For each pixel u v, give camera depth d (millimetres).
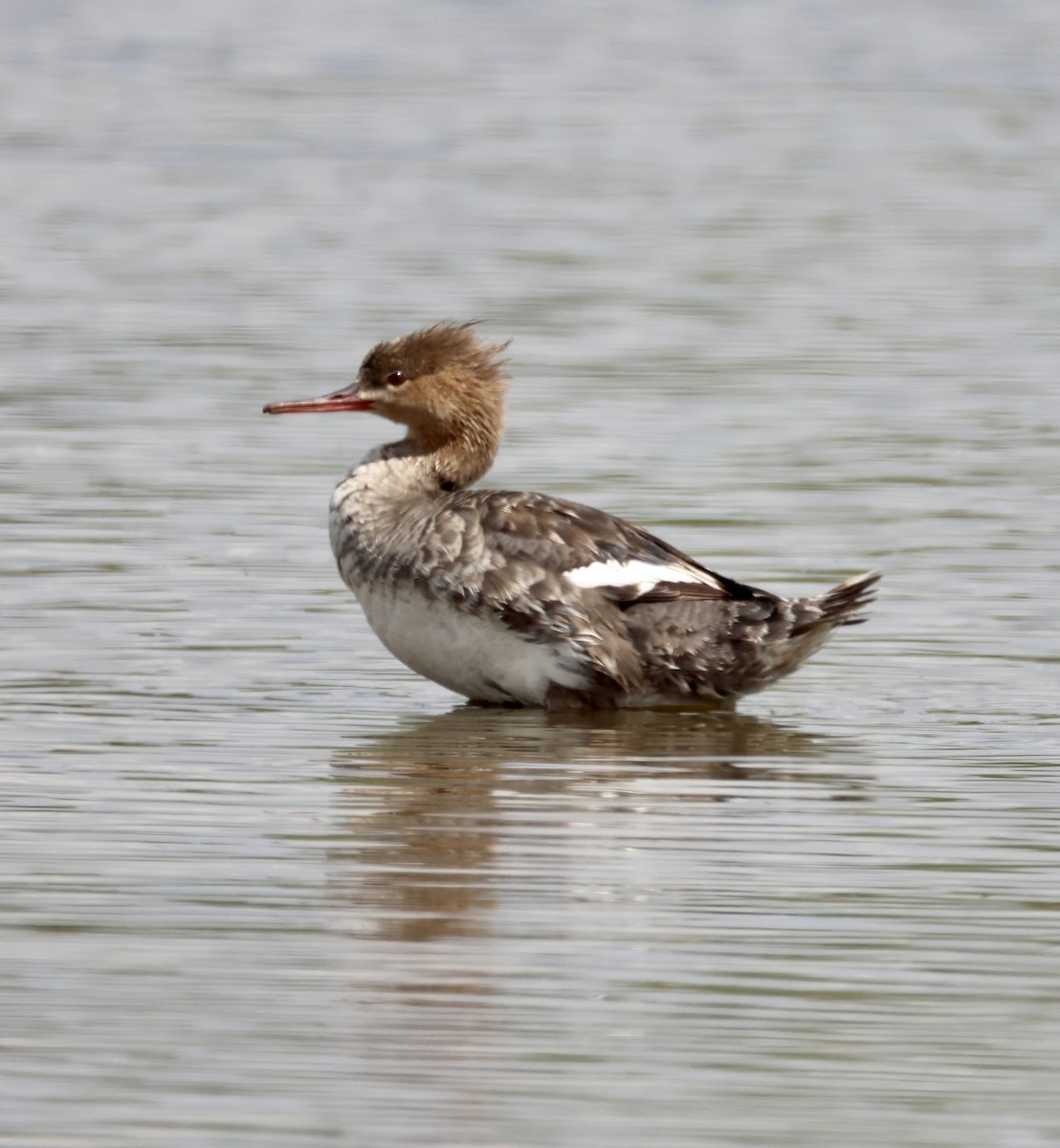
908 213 34031
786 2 60156
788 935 9891
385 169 37656
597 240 31828
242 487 19422
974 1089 8398
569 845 11125
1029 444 20953
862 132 41812
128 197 34969
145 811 11602
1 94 45156
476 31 54688
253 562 17188
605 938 9828
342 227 32688
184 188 35812
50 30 54469
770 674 13742
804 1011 9062
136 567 16938
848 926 10008
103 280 28781
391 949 9664
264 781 12188
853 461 20328
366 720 13555
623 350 25094
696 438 21172
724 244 31641
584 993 9203
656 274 29531
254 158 38656
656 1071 8516
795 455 20531
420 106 44250
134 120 42406
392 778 12273
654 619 13578
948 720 13602
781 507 18781
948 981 9391
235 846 11055
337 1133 7992
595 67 49594
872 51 52312
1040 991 9281
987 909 10242
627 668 13555
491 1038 8773
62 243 31250
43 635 15203
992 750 12930
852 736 13273
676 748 12984
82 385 23234
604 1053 8648
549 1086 8375
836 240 31906
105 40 52875
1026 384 23484
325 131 41406
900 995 9234
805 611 13508
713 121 42781
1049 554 17359
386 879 10555
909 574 16844
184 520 18297
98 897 10305
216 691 14102
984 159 39000
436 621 13742
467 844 11117
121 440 21031
